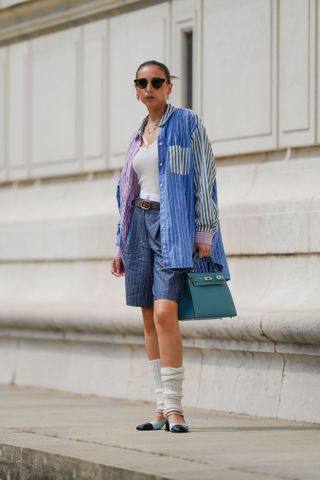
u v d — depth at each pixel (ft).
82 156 67.87
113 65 65.57
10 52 74.38
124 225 44.80
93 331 61.36
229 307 43.50
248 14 56.59
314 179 53.06
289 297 51.88
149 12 62.95
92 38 67.21
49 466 38.96
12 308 67.72
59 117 69.87
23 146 73.10
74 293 66.18
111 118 65.62
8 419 49.57
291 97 54.19
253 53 56.29
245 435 43.19
